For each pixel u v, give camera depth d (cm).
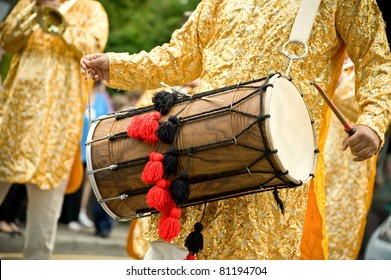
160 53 438
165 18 1564
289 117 380
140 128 386
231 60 410
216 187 385
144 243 744
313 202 437
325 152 692
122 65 436
